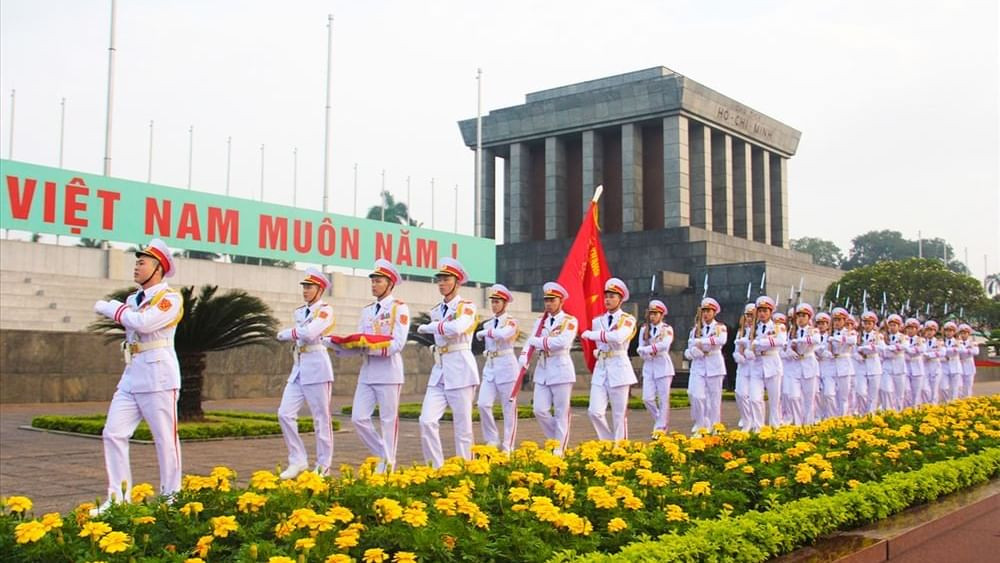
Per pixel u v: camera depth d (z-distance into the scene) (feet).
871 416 44.47
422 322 96.27
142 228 103.24
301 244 119.65
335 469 36.73
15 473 34.63
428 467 24.22
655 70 187.11
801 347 55.77
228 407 74.79
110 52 109.81
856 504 24.06
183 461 38.50
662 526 20.42
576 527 18.75
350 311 124.06
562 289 38.68
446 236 140.36
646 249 173.58
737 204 198.08
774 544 20.34
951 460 31.99
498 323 38.01
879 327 73.97
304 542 15.81
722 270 161.07
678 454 28.45
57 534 17.31
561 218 192.95
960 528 26.09
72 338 75.25
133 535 17.63
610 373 41.09
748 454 30.71
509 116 198.29
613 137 193.26
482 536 17.87
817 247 412.57
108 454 25.41
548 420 38.55
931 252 393.70
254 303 54.65
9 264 95.50
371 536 17.53
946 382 81.00
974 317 196.95
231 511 19.48
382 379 32.71
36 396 72.90
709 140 185.37
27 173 93.61
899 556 22.70
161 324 25.67
